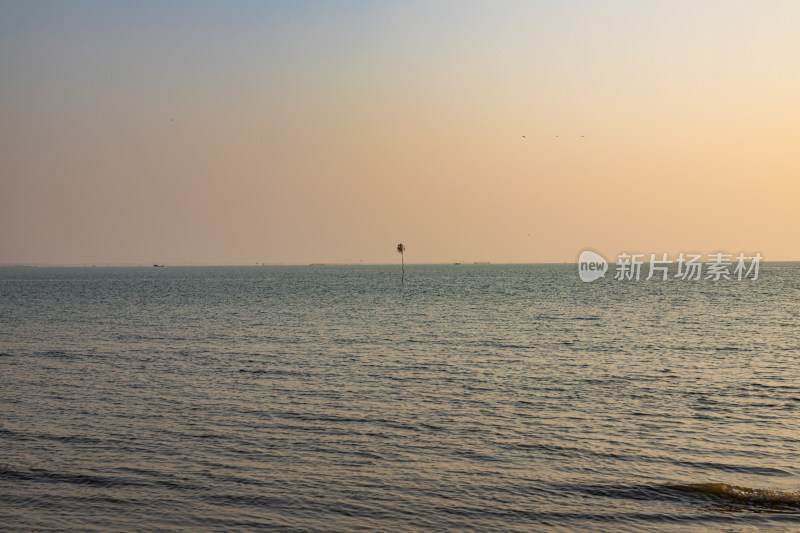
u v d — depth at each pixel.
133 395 29.67
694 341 48.62
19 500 17.48
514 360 39.50
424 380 33.06
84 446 21.86
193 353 42.84
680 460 20.34
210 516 16.53
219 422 24.86
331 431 23.61
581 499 17.41
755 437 22.72
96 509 16.95
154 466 19.89
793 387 31.08
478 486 18.31
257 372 35.50
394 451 21.31
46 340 50.41
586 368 36.56
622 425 24.36
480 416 25.72
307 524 16.08
